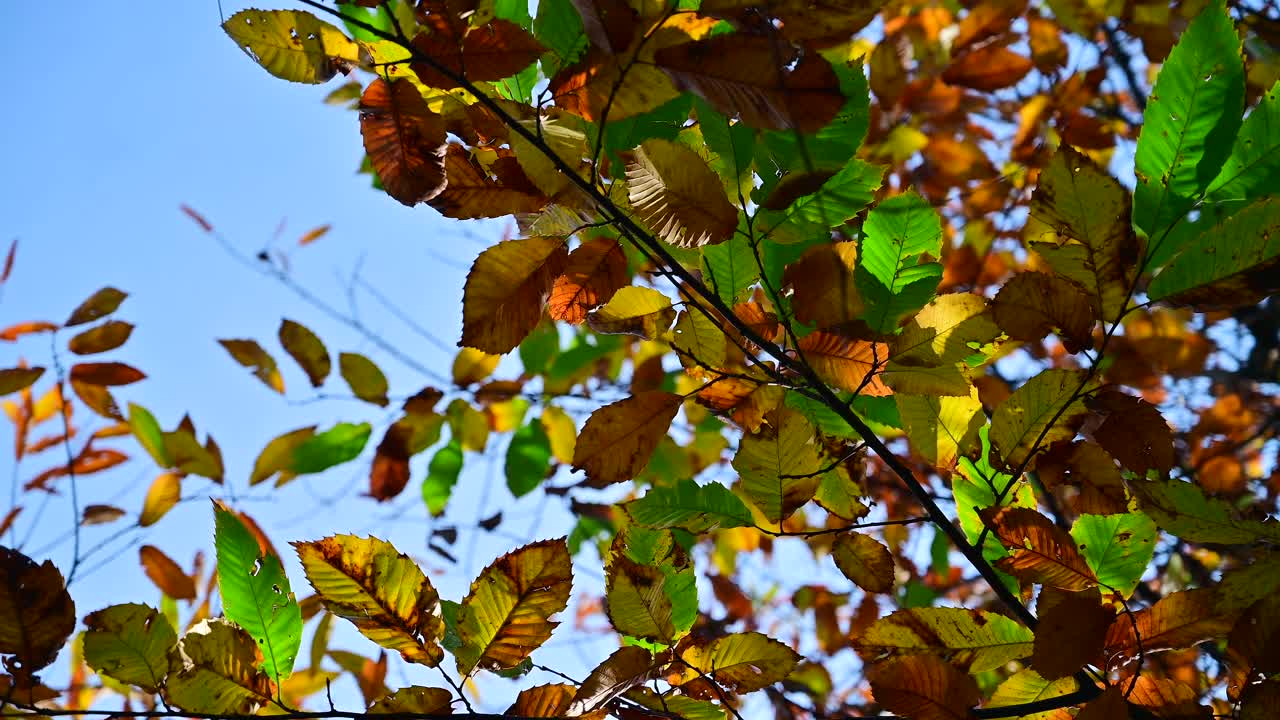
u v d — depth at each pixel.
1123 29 2.28
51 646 1.32
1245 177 1.28
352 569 1.33
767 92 1.26
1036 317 1.33
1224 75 1.27
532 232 1.34
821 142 1.31
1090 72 2.32
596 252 1.32
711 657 1.38
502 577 1.34
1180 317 2.15
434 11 1.27
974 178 2.45
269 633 1.34
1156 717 1.35
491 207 1.31
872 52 2.33
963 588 2.73
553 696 1.34
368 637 1.33
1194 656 1.89
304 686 1.70
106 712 1.32
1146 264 1.29
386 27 1.37
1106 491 1.36
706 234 1.29
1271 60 1.87
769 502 1.38
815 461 1.37
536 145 1.29
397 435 1.83
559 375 1.89
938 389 1.35
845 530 1.40
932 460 1.41
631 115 1.28
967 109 2.52
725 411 1.38
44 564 1.32
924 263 1.35
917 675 1.36
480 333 1.30
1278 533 1.33
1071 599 1.32
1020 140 2.39
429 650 1.34
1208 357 2.16
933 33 2.34
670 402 1.36
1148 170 1.28
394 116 1.29
